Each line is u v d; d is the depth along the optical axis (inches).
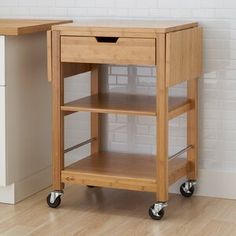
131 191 184.4
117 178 165.8
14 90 170.2
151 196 180.7
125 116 186.1
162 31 157.2
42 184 184.4
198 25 177.2
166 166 162.6
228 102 177.9
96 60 162.9
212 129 179.9
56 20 183.6
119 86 185.5
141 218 165.6
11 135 170.4
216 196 180.7
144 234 156.3
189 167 178.5
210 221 163.9
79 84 188.9
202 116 180.1
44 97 182.7
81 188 186.2
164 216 166.9
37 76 178.9
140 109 164.4
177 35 161.3
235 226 161.0
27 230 158.1
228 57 176.4
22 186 176.4
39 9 188.5
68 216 166.6
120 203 175.5
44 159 184.9
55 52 165.3
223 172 179.5
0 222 162.6
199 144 181.2
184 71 166.1
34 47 176.7
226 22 175.5
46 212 168.9
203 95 179.3
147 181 163.6
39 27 170.6
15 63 169.6
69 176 169.3
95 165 174.1
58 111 167.6
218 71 177.5
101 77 186.4
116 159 179.8
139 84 183.6
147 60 159.3
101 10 184.2
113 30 160.6
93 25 164.2
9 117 169.2
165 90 159.3
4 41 165.0
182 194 180.5
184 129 181.9
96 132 185.6
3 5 190.7
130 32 159.5
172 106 168.9
